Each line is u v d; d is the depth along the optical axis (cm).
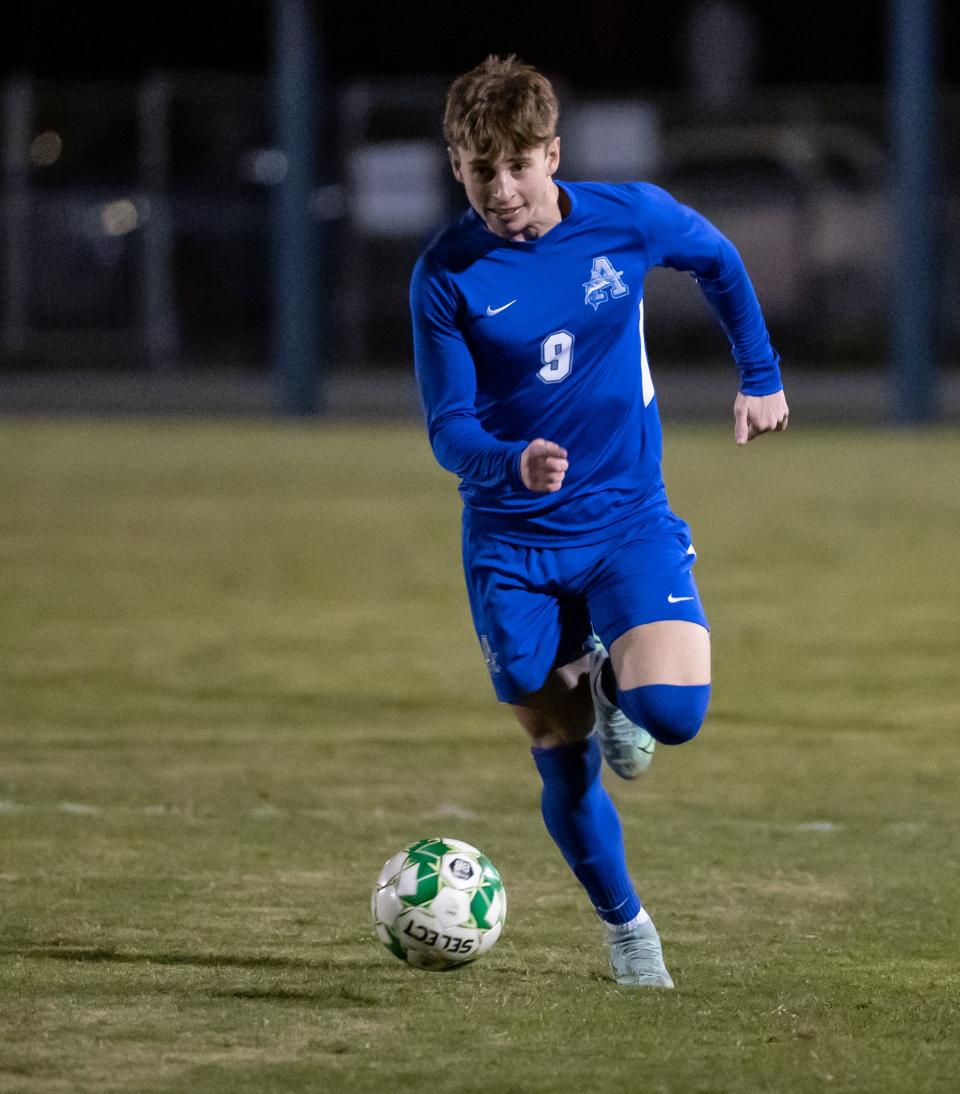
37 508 5747
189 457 7150
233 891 1989
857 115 10562
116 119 9550
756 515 5494
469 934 1583
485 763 2694
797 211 9812
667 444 7506
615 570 1648
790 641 3653
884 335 9869
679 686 1573
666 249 1666
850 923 1872
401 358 9806
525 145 1542
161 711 3061
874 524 5291
